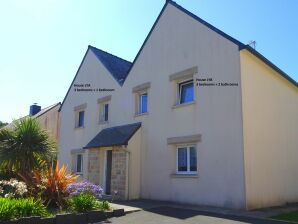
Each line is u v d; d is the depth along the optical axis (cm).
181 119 1430
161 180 1468
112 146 1590
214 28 1353
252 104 1269
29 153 1407
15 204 881
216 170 1255
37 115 3017
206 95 1342
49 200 1065
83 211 987
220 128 1270
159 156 1498
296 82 1573
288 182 1425
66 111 2366
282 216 1025
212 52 1347
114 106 1861
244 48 1239
